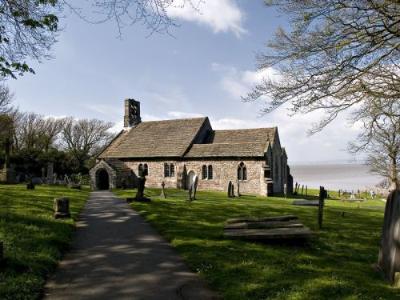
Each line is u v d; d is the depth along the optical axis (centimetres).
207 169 3956
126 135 4803
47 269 729
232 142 4047
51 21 954
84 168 5509
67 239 977
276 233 995
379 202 3519
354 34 1055
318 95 1138
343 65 1083
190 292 635
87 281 684
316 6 1053
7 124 4519
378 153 3158
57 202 1311
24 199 1736
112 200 2142
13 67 950
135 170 4353
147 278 704
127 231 1147
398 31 1010
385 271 774
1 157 4353
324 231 1250
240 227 1100
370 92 1111
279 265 789
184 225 1228
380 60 1098
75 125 6975
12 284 614
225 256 841
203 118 4519
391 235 754
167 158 4159
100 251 898
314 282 679
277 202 2514
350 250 1000
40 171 4816
